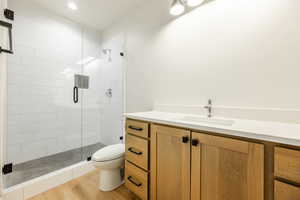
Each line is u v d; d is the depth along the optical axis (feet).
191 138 3.02
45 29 6.84
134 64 6.77
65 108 7.64
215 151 2.68
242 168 2.37
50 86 7.09
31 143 6.49
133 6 6.56
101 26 8.33
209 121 4.00
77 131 8.10
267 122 3.27
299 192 1.88
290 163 1.96
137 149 4.21
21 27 6.12
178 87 5.12
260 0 3.51
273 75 3.34
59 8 6.78
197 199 2.89
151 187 3.81
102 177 5.00
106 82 8.55
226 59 4.03
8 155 5.80
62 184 5.31
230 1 3.96
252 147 2.27
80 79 8.21
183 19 4.98
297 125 2.89
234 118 3.85
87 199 4.50
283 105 3.22
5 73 4.58
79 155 7.26
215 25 4.23
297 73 3.06
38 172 5.39
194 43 4.69
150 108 6.08
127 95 7.15
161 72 5.65
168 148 3.45
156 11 5.80
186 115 4.55
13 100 5.99
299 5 3.04
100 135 8.95
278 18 3.27
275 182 2.07
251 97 3.63
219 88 4.16
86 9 6.79
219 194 2.61
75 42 7.95
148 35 6.11
